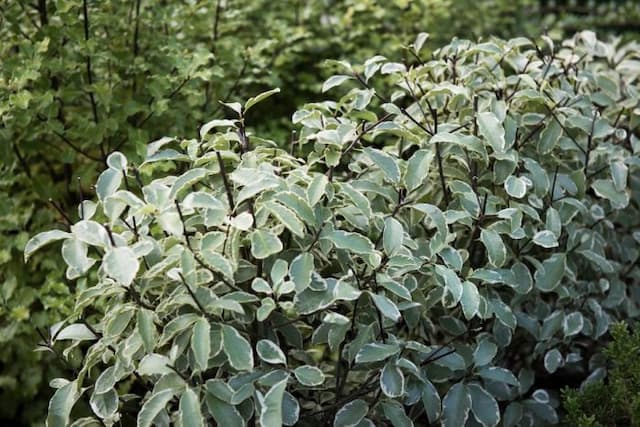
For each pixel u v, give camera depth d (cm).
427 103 278
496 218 270
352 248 216
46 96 305
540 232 254
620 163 288
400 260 222
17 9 344
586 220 296
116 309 218
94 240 213
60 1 303
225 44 368
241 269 223
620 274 319
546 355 281
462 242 274
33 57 299
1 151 313
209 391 206
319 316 238
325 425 239
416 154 242
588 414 246
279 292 206
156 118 345
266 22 432
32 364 332
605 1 656
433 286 257
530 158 283
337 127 246
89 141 329
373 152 238
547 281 268
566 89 298
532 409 277
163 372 205
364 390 239
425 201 279
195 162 234
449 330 264
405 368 238
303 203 213
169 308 219
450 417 241
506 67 420
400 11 447
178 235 207
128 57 338
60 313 314
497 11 512
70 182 364
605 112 327
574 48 327
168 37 347
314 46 429
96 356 225
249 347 203
